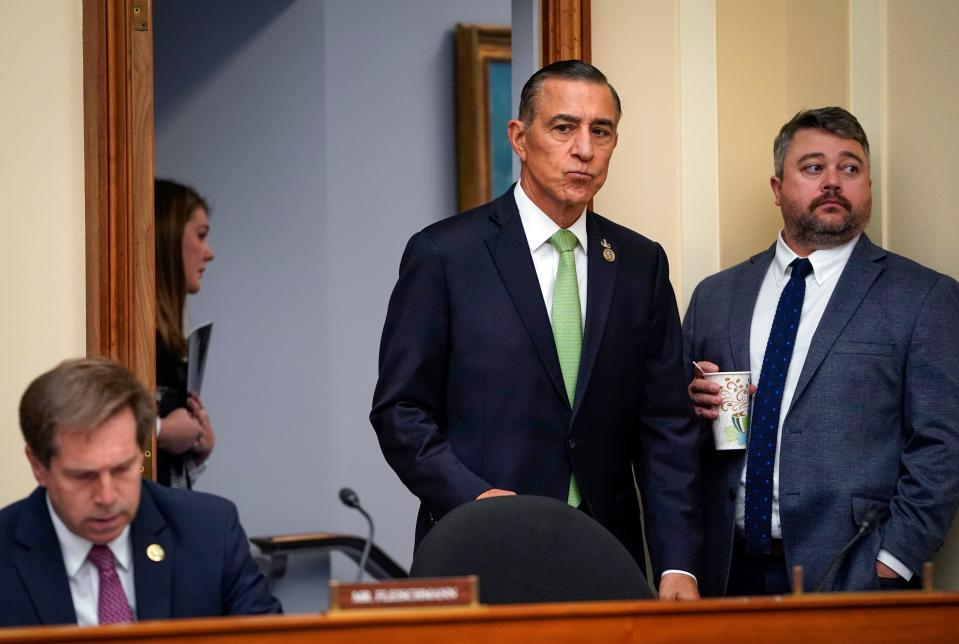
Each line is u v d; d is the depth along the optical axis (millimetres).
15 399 5625
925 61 6191
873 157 6469
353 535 9141
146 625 2869
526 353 5199
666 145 6703
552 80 5254
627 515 5375
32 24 5727
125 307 5758
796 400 5641
